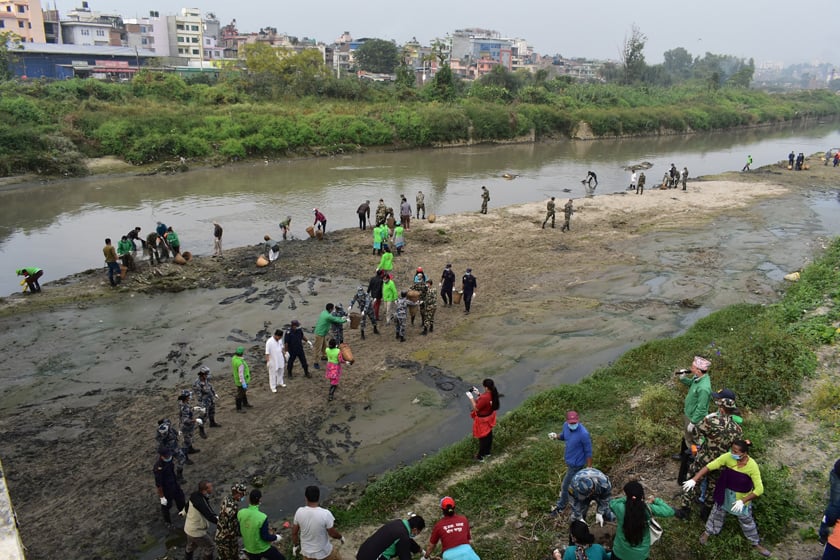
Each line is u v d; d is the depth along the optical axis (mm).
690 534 8305
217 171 48625
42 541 9625
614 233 30219
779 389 12555
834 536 7035
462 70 137500
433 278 22984
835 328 16031
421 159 58469
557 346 17312
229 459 11852
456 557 7199
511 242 28172
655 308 20391
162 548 9578
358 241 27984
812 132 99562
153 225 31516
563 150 68250
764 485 8898
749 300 21219
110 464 11672
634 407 13031
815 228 31922
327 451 12211
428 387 14867
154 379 15055
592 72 186375
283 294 21000
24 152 42312
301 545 8125
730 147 75625
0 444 12219
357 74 109938
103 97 56375
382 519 9789
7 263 25250
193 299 20531
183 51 110625
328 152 58344
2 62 64750
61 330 17859
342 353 14484
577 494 7977
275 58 73750
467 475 10906
